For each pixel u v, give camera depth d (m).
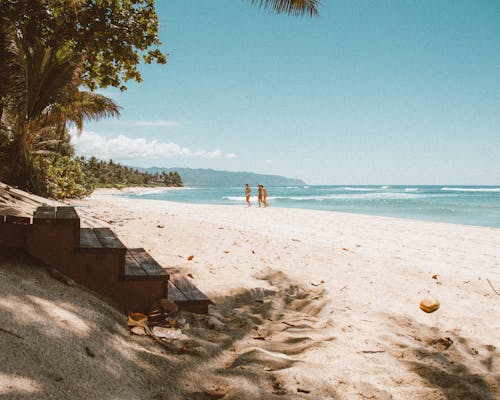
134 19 9.43
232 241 8.22
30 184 17.38
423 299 4.79
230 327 3.72
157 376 2.46
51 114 16.55
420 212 27.98
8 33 11.38
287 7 7.67
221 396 2.33
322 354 3.21
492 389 2.85
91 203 21.67
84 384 2.07
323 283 5.66
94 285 3.52
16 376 1.88
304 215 19.64
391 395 2.64
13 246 3.48
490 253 9.51
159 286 3.63
